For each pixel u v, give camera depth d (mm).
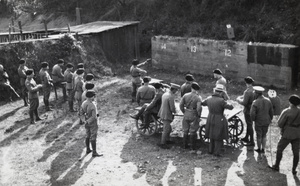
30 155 9797
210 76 17781
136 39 21859
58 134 11289
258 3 18422
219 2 19859
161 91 10422
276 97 9414
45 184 8195
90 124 9406
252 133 9766
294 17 16531
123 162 9172
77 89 11945
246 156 9258
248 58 15945
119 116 12820
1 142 10766
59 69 14484
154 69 20094
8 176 8664
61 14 30250
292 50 14500
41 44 17047
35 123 12312
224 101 8898
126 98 14969
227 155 9359
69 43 17875
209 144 9508
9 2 33906
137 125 11055
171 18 22203
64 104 14391
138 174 8477
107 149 10062
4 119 12812
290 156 9180
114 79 17984
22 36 18641
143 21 24234
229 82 16719
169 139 10523
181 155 9492
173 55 19234
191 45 18219
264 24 17062
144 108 10703
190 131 9625
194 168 8680
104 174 8555
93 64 18422
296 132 7988
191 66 18531
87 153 9766
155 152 9750
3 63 15562
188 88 10656
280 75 15016
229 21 18547
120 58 20906
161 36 19609
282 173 8289
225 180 8016
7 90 15039
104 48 19875
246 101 9453
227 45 16656
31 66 16328
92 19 28156
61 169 8906
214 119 9047
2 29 31375
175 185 7875
